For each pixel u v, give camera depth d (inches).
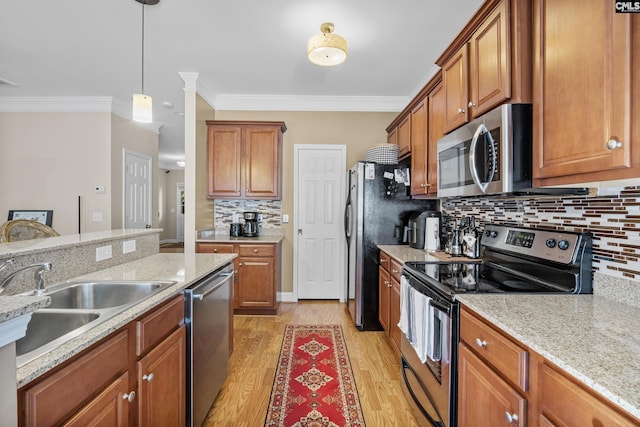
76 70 127.0
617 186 46.6
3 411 20.9
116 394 38.8
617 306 46.6
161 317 49.4
